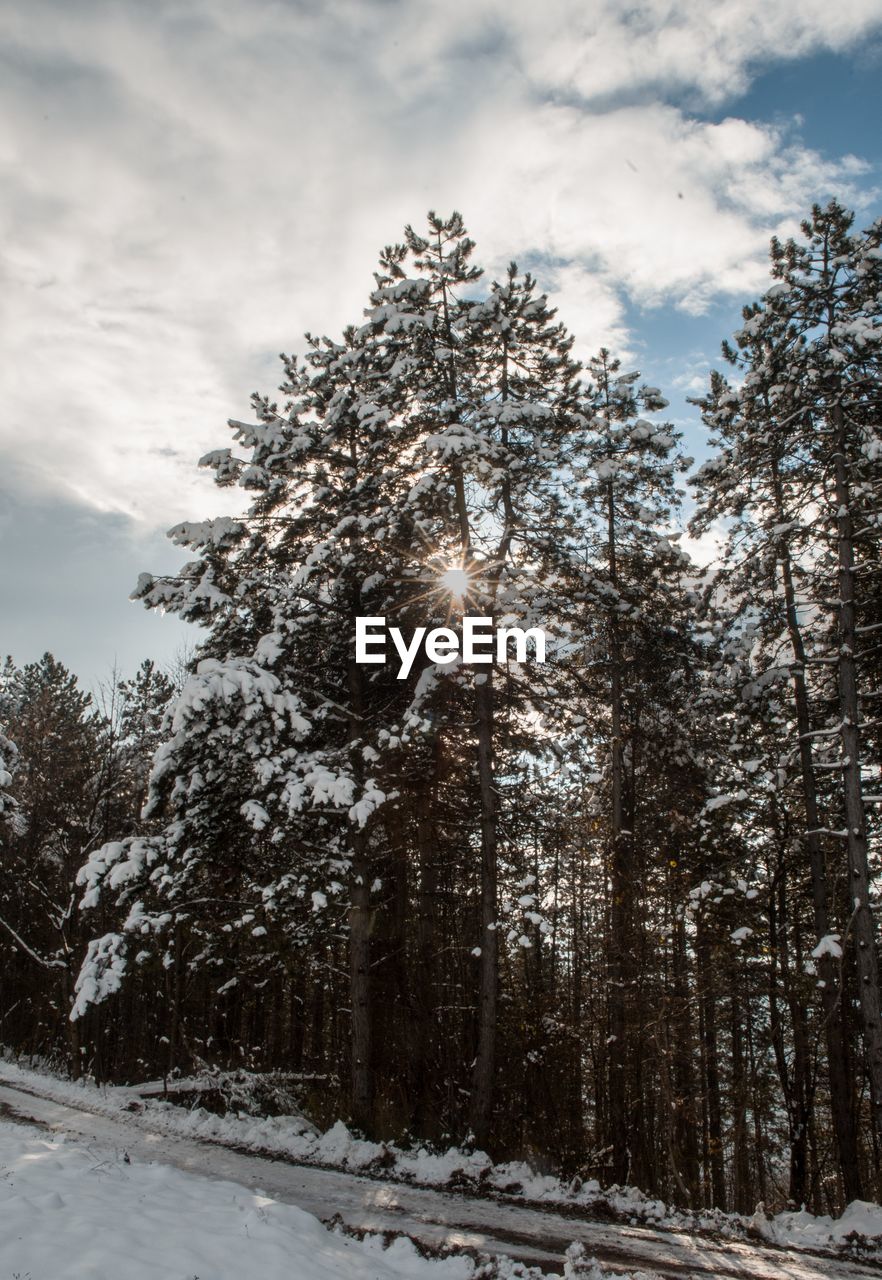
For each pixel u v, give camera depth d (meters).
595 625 19.14
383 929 20.08
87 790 28.27
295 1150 14.34
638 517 20.33
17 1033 31.58
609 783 20.97
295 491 17.58
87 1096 17.75
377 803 14.51
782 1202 20.42
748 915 19.62
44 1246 6.58
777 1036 19.64
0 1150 10.27
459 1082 19.00
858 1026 18.80
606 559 20.52
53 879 29.45
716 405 18.16
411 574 17.25
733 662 18.59
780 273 16.33
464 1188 12.95
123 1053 26.44
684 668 19.62
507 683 17.58
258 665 15.60
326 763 15.88
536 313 17.44
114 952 15.07
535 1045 18.41
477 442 14.92
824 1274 10.29
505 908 19.66
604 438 20.12
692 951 19.94
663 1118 19.95
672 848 19.73
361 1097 16.23
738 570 17.41
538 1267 9.81
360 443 17.94
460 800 18.45
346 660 18.67
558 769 19.69
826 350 15.40
